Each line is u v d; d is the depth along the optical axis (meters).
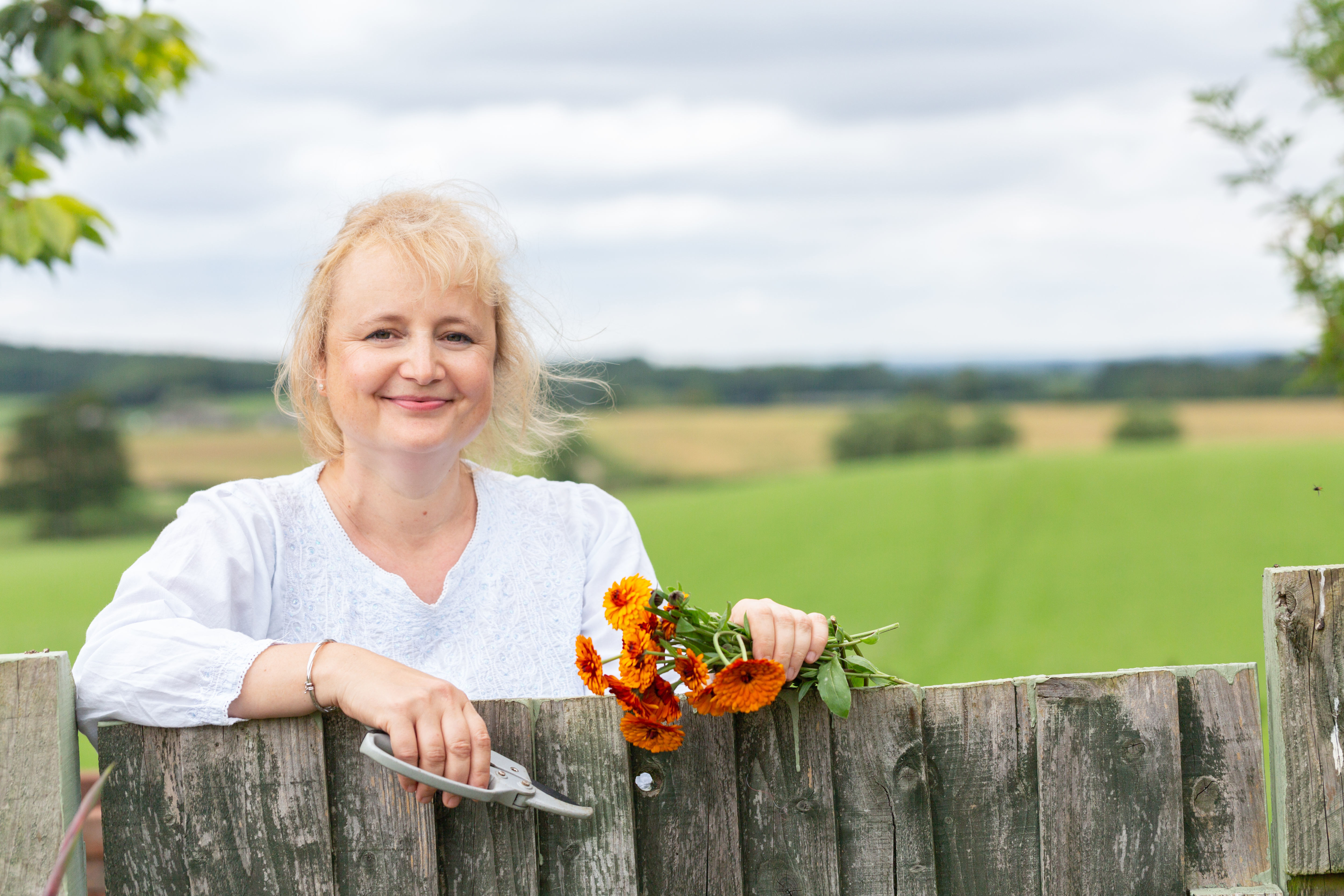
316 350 1.52
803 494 21.05
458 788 1.05
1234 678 1.25
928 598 12.42
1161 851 1.25
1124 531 15.65
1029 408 41.75
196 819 1.15
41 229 2.62
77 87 3.37
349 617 1.49
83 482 33.88
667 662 1.16
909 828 1.24
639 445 39.47
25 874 1.09
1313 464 19.38
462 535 1.62
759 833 1.23
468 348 1.45
